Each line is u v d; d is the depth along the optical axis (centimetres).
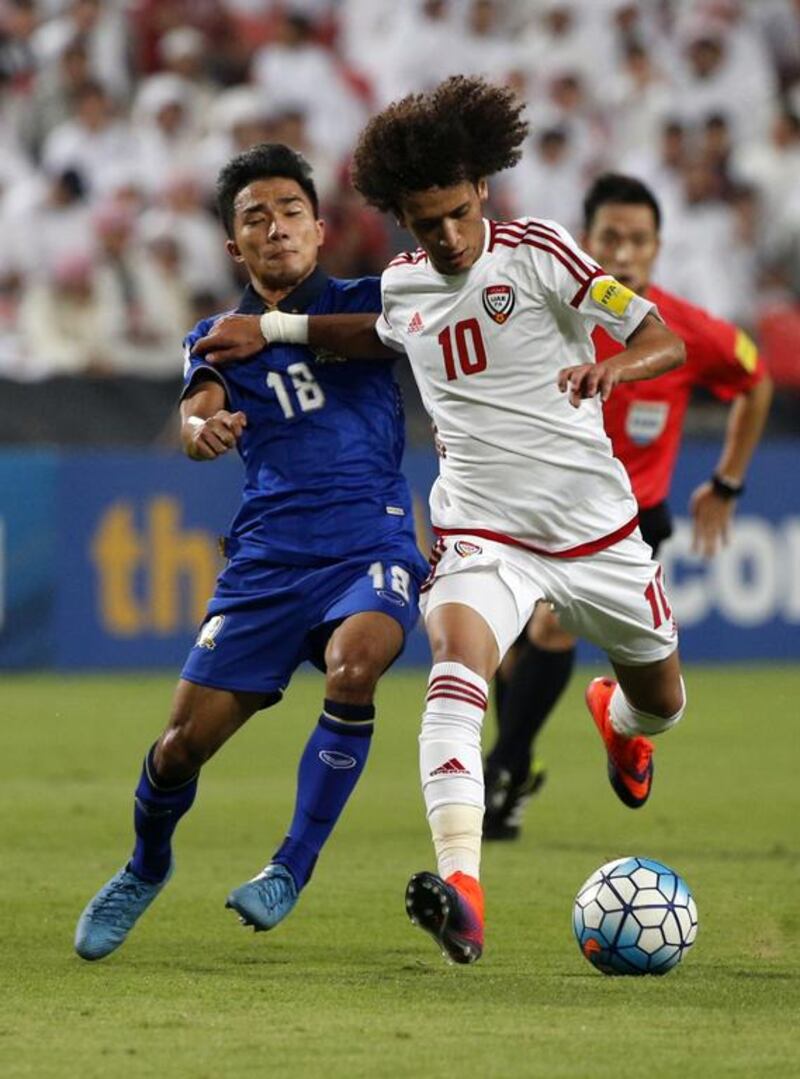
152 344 5616
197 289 5719
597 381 1698
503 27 6881
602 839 2692
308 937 1930
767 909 2083
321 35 6881
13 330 5641
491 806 2645
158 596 5131
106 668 5094
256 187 1897
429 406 1892
